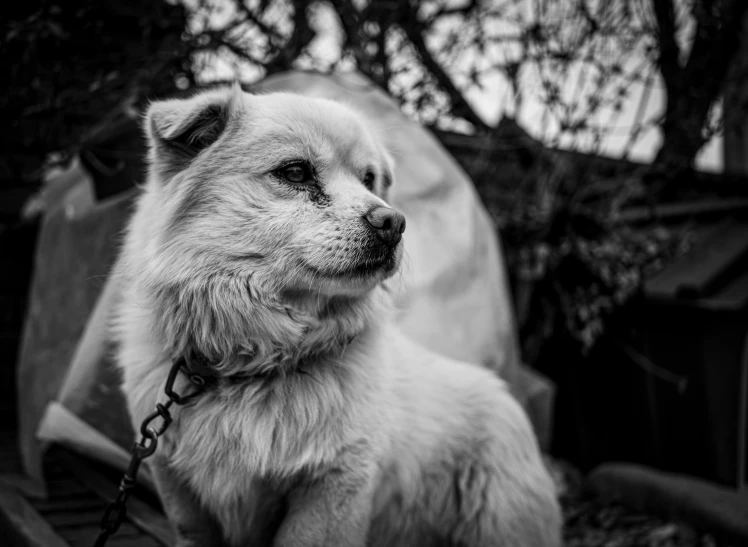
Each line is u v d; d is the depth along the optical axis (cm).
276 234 51
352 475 51
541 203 111
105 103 92
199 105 52
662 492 92
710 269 97
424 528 62
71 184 90
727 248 102
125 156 86
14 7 84
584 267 108
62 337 80
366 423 52
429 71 106
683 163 110
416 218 82
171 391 50
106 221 79
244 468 50
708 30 107
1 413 107
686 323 95
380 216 52
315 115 55
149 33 90
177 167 53
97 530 65
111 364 70
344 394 52
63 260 84
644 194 116
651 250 108
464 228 84
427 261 80
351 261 52
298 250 51
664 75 111
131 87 86
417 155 85
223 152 52
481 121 113
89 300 78
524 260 108
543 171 112
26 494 72
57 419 71
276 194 52
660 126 113
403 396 58
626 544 85
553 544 64
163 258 51
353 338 54
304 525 50
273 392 51
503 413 63
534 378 97
